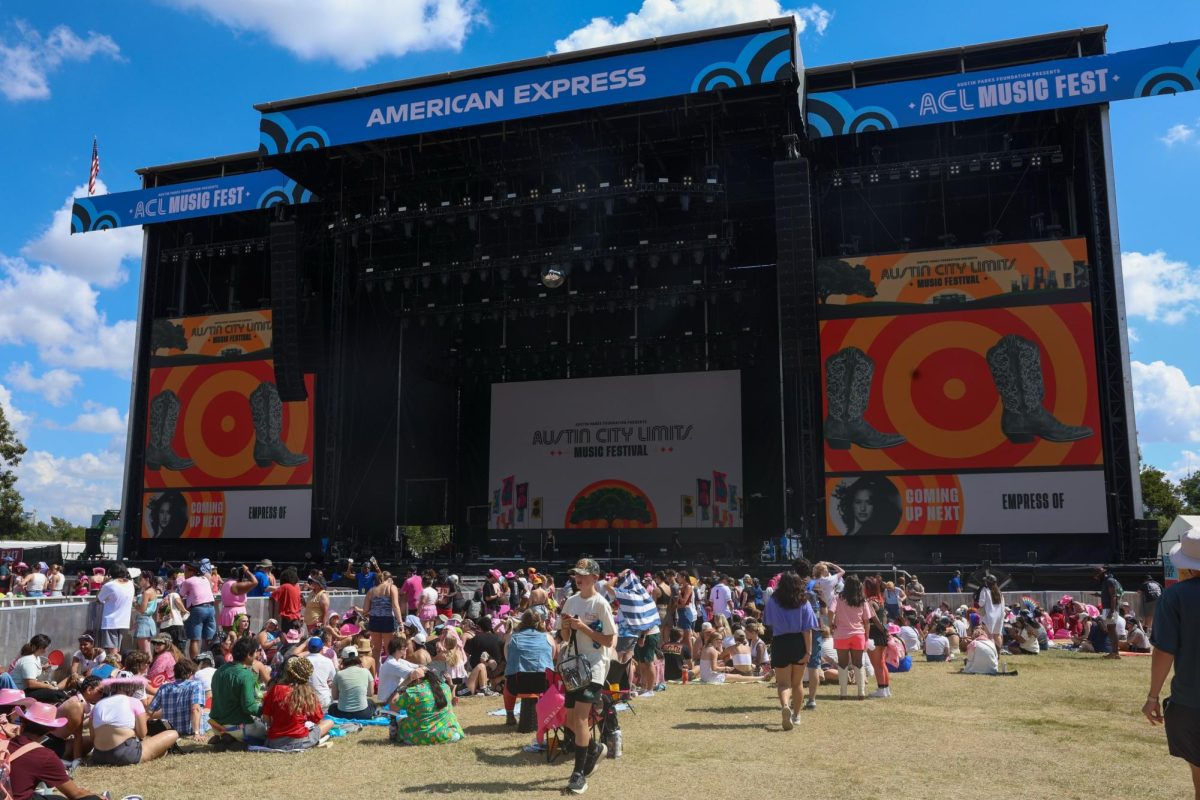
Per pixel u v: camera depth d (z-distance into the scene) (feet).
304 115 101.14
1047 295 88.07
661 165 109.91
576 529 121.80
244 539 110.63
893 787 20.30
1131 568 79.20
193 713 28.12
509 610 50.24
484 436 133.08
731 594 57.41
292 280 102.06
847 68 99.40
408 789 21.07
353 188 113.91
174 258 119.44
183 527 112.88
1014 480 86.74
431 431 129.90
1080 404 85.92
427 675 27.58
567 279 121.29
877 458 90.48
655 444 120.98
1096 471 84.74
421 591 51.88
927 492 88.89
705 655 40.75
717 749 24.54
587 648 20.98
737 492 116.78
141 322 119.55
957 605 66.49
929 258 91.76
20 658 34.47
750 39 88.84
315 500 109.50
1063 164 96.89
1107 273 88.12
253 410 112.47
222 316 115.14
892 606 55.98
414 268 107.76
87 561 114.93
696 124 102.63
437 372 129.70
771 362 119.03
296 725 26.30
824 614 34.37
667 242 112.57
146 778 22.88
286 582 47.11
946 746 24.64
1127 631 51.13
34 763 18.28
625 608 32.40
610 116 99.81
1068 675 40.42
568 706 20.70
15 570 81.20
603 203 107.04
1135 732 26.53
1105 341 87.20
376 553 112.98
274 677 31.91
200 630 47.60
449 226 112.98
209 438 113.39
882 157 104.17
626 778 21.43
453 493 132.77
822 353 93.30
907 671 42.39
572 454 123.95
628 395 123.03
